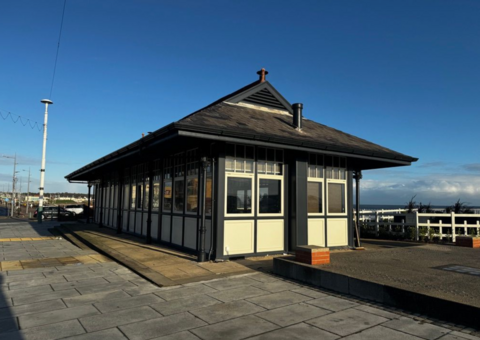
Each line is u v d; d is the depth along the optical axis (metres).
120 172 14.90
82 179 21.73
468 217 13.53
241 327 4.31
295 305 5.16
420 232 12.92
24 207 75.81
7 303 5.26
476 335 4.02
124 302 5.30
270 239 9.12
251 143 7.99
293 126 10.38
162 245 10.89
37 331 4.17
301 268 6.53
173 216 10.53
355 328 4.27
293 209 9.38
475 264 6.96
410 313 4.79
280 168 9.55
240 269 7.42
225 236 8.35
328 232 10.36
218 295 5.64
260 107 11.66
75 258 9.29
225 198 8.41
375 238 14.13
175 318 4.62
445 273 6.06
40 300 5.41
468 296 4.64
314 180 10.17
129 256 8.88
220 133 7.41
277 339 3.96
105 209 18.92
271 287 6.12
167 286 6.18
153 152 10.34
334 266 6.56
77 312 4.85
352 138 11.53
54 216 31.42
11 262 8.71
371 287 5.37
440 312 4.52
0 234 16.58
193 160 9.62
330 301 5.34
